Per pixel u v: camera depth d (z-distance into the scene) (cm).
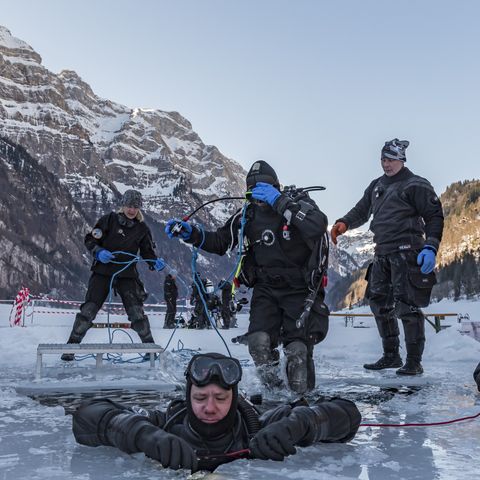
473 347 720
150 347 548
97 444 222
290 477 183
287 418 210
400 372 526
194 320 1573
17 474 187
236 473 187
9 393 399
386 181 570
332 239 593
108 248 622
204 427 197
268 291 392
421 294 536
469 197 16438
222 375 191
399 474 188
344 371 573
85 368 564
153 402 359
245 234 397
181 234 399
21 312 1612
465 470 194
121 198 626
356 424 232
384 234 561
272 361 390
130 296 630
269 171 399
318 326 395
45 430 263
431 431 265
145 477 183
